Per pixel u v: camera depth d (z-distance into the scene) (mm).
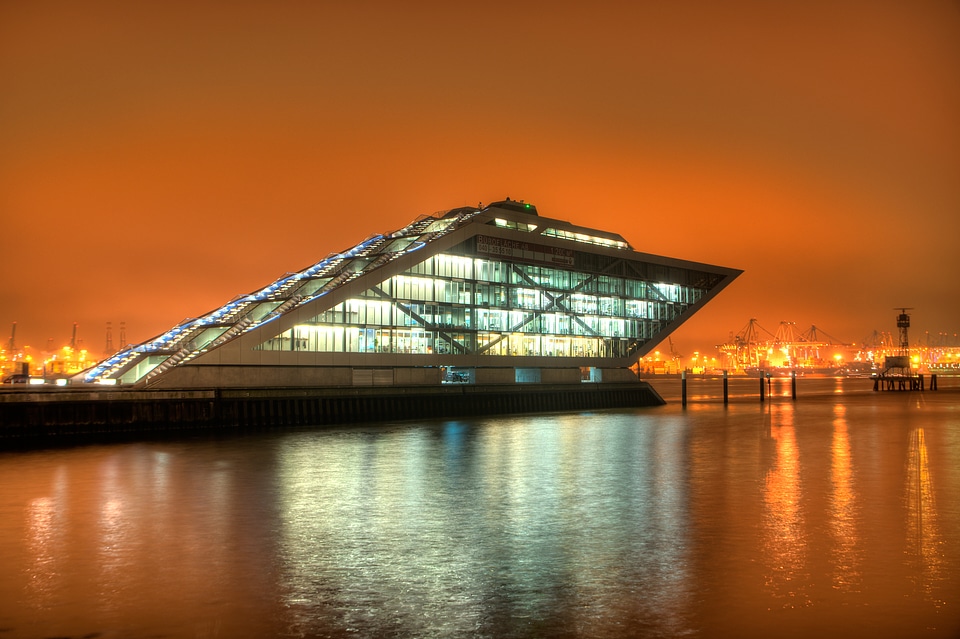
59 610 21391
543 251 106812
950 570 24719
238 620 20625
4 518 33000
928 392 182375
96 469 47531
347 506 35812
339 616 20922
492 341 101000
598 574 24578
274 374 79062
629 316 120000
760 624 20172
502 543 28625
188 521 32406
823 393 181875
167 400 68500
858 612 20969
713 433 73625
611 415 99938
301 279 93625
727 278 135625
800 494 38625
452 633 19750
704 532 30188
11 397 60062
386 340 89375
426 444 62281
